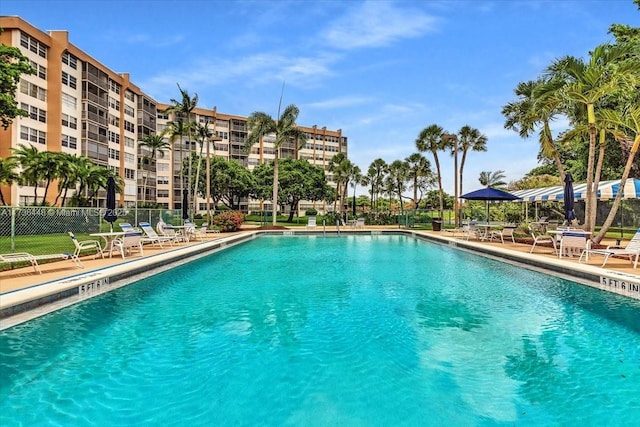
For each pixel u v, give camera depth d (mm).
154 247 14969
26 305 6281
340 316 6504
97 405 3584
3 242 17422
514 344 5215
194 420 3326
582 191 18797
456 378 4172
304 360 4656
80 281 7684
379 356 4805
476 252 15727
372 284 9227
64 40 39562
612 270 9172
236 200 75062
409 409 3520
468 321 6219
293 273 10859
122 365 4496
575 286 8781
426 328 5879
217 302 7434
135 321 6199
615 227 24734
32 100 36781
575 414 3438
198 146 69688
